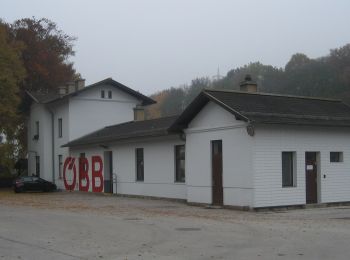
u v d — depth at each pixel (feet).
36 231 50.47
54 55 176.76
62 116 142.82
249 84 90.63
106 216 66.13
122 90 144.66
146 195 104.22
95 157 124.98
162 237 45.83
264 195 73.82
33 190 136.05
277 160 75.36
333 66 171.53
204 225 54.85
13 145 157.79
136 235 47.21
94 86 139.74
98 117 141.18
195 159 86.07
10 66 144.25
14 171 169.07
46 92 165.17
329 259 34.50
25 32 171.53
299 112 79.41
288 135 76.79
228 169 78.23
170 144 97.14
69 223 57.21
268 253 37.01
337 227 51.88
